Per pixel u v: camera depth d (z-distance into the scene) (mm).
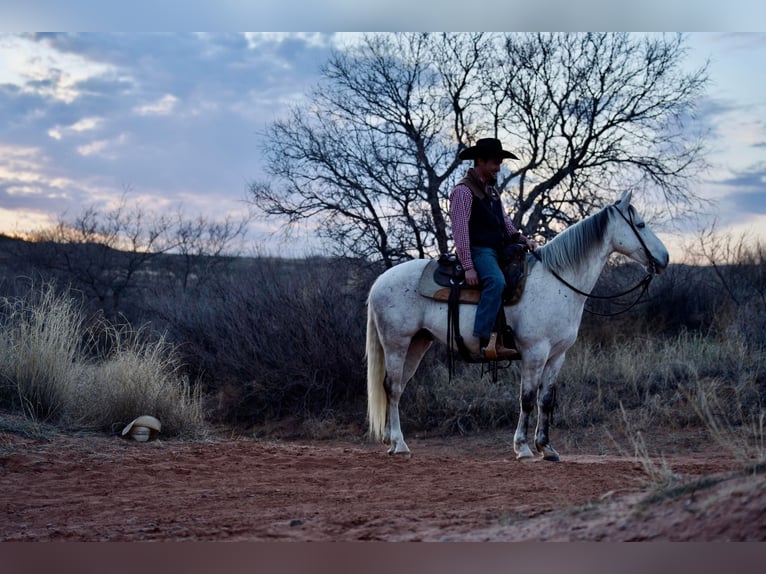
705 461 7984
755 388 11477
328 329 14648
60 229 25672
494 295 7453
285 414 14477
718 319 15500
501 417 12484
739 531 3377
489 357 7594
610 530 3822
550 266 7723
